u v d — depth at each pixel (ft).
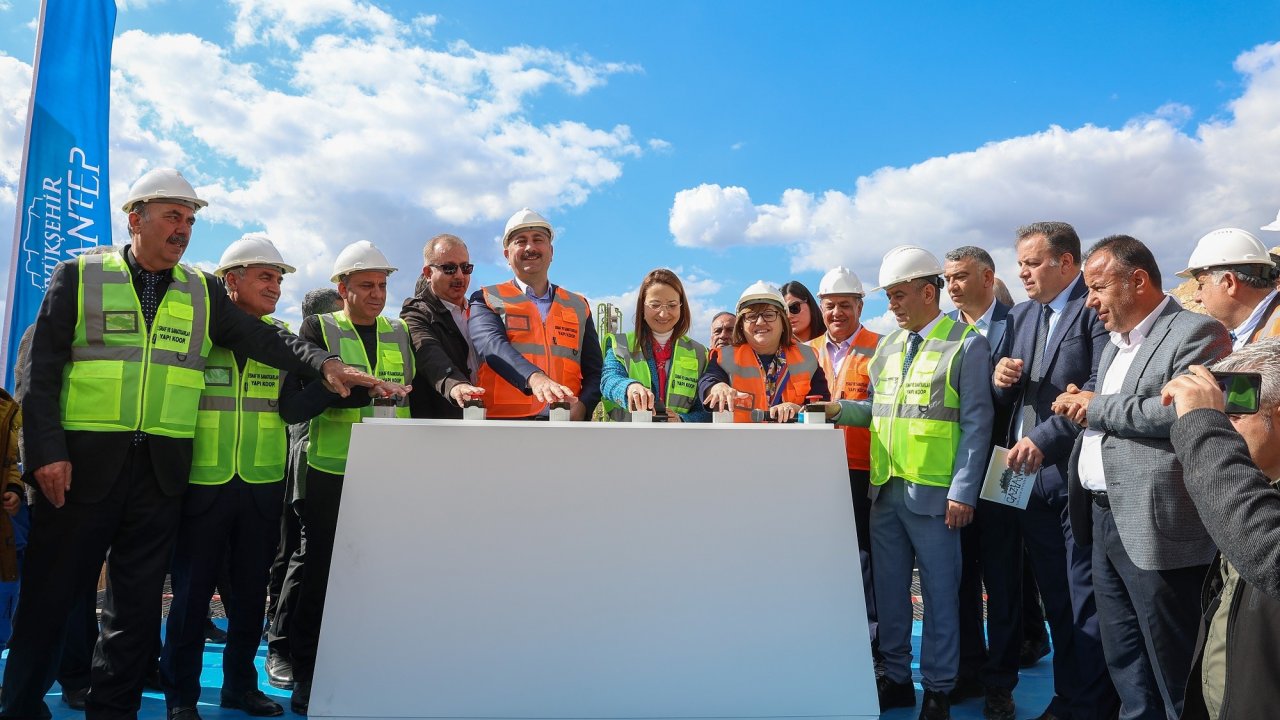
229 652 10.93
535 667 6.76
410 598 6.84
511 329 12.01
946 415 10.32
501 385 12.12
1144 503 7.69
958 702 11.84
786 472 7.32
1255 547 4.07
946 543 10.33
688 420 12.27
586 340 12.91
